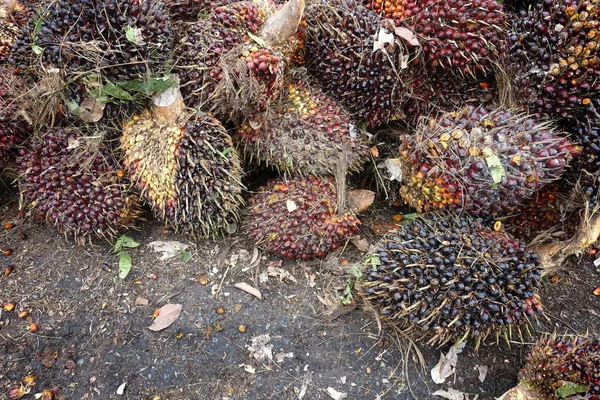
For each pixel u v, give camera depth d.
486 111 1.09
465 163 1.03
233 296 1.16
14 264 1.19
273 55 1.11
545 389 0.96
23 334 1.08
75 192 1.13
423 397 1.04
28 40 1.16
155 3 1.07
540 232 1.21
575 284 1.21
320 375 1.06
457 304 0.99
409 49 1.17
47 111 1.13
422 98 1.27
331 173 1.24
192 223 1.18
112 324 1.10
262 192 1.25
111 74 1.08
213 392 1.03
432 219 1.11
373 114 1.28
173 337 1.09
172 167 1.09
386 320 1.12
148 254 1.23
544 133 1.04
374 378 1.06
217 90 1.11
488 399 1.04
